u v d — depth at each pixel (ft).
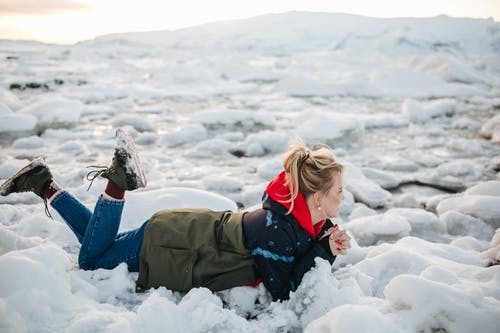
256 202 12.89
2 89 25.25
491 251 7.65
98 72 53.93
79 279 6.16
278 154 19.08
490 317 4.71
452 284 5.91
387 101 37.11
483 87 44.93
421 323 4.89
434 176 15.98
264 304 6.39
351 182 14.44
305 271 6.17
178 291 6.46
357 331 4.56
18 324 4.57
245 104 33.60
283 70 65.21
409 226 10.09
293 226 6.11
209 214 6.79
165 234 6.48
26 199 11.41
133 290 6.51
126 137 6.59
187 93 39.06
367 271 7.27
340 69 64.28
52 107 22.26
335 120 21.85
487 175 16.11
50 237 8.36
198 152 18.83
